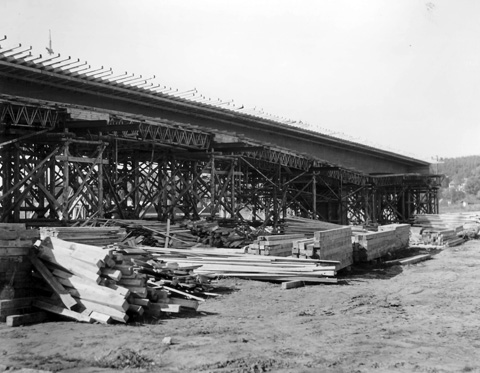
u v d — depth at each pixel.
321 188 54.47
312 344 10.27
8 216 23.48
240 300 15.23
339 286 17.98
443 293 16.80
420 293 16.84
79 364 8.86
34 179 22.44
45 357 9.20
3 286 12.21
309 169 44.12
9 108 21.00
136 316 12.22
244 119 43.12
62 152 22.80
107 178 26.48
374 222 55.56
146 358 9.12
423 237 34.41
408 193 65.38
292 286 17.41
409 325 12.20
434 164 78.38
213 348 9.73
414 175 58.47
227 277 18.58
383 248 25.75
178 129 29.28
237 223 32.38
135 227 23.61
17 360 9.03
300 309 14.12
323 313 13.62
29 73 26.42
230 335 10.91
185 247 23.23
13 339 10.33
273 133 48.91
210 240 25.34
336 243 21.08
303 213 52.97
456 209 115.25
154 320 12.22
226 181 34.16
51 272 12.52
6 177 24.25
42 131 22.23
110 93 31.84
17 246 12.45
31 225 22.41
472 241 38.06
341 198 51.03
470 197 159.25
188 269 15.64
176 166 34.97
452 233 36.06
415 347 10.17
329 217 53.72
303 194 49.72
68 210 22.67
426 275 21.09
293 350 9.77
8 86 26.77
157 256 19.92
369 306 14.66
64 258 12.36
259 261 19.14
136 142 28.61
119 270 12.20
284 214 41.22
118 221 23.62
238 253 20.53
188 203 36.88
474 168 194.62
